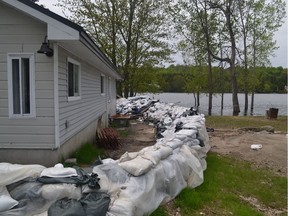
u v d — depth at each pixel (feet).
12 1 15.84
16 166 9.11
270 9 83.82
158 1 75.61
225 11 73.05
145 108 57.06
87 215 7.87
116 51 78.02
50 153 17.47
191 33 79.41
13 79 17.37
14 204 7.95
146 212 10.25
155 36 78.64
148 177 10.90
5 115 17.37
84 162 20.58
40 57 17.19
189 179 14.57
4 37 17.17
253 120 52.47
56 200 8.43
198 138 19.25
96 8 75.31
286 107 113.80
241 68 91.04
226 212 12.60
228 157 23.48
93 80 30.14
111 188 9.50
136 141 30.45
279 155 24.54
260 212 13.37
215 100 188.03
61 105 18.17
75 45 17.95
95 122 31.71
